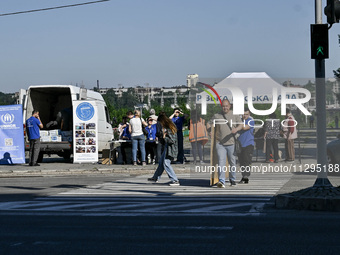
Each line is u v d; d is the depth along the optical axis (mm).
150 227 9312
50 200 13359
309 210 11094
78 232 8906
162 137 16234
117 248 7590
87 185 16891
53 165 23688
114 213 11031
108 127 27969
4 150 24375
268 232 8680
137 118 22438
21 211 11453
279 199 11453
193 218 10258
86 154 23984
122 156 23844
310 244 7680
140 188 15789
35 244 7938
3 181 18875
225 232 8742
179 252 7281
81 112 23953
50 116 26969
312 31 11461
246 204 12047
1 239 8344
